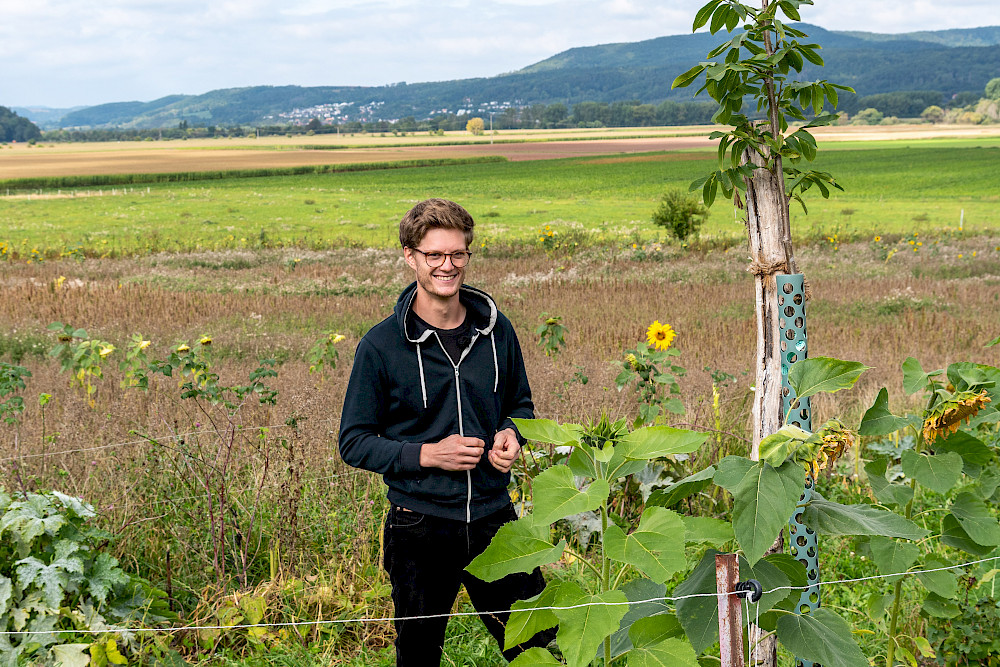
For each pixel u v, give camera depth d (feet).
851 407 21.38
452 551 7.45
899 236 91.71
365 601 10.46
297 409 15.31
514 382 8.13
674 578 10.76
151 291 47.88
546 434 4.87
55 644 8.15
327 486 12.75
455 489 7.33
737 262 64.95
